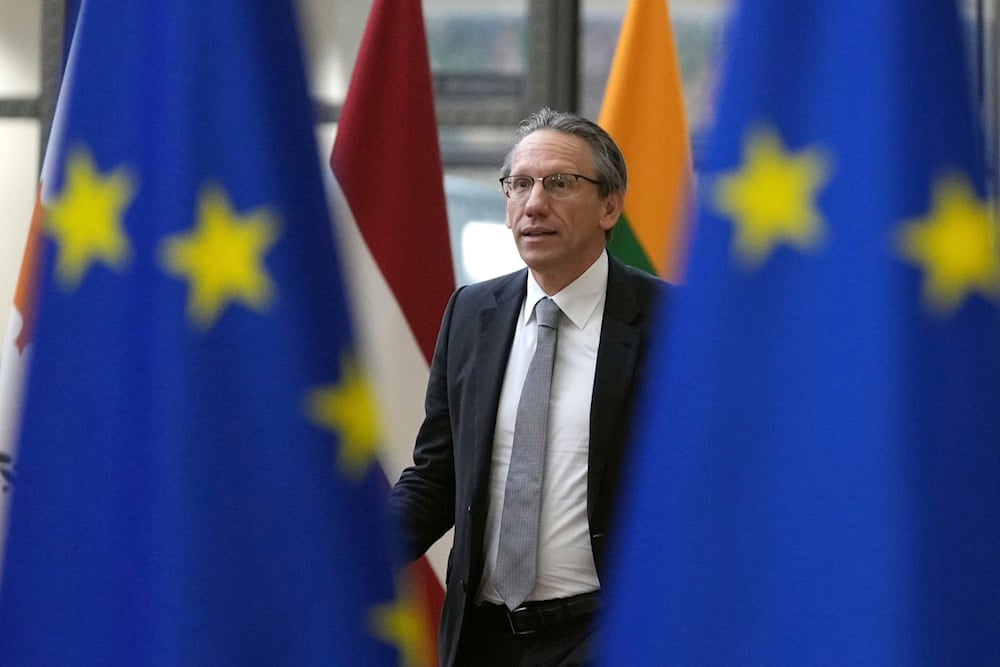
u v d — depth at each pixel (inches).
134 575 133.3
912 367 116.3
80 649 134.1
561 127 277.3
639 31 386.0
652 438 121.6
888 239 116.6
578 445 265.1
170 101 132.8
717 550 118.1
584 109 515.2
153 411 132.6
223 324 132.0
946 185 117.8
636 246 381.4
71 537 134.8
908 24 117.6
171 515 130.8
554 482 264.4
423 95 373.7
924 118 117.6
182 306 131.8
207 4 132.8
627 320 270.2
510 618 263.0
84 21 137.1
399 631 134.6
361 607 132.6
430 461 288.2
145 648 131.8
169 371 131.5
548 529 263.0
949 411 117.2
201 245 132.3
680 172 384.8
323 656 130.9
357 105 369.7
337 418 133.3
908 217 116.9
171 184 132.3
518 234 273.3
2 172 527.8
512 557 263.1
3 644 135.5
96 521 134.3
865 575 115.1
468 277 503.2
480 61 513.3
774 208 118.8
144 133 135.1
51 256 137.1
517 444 267.0
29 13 529.3
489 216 506.3
